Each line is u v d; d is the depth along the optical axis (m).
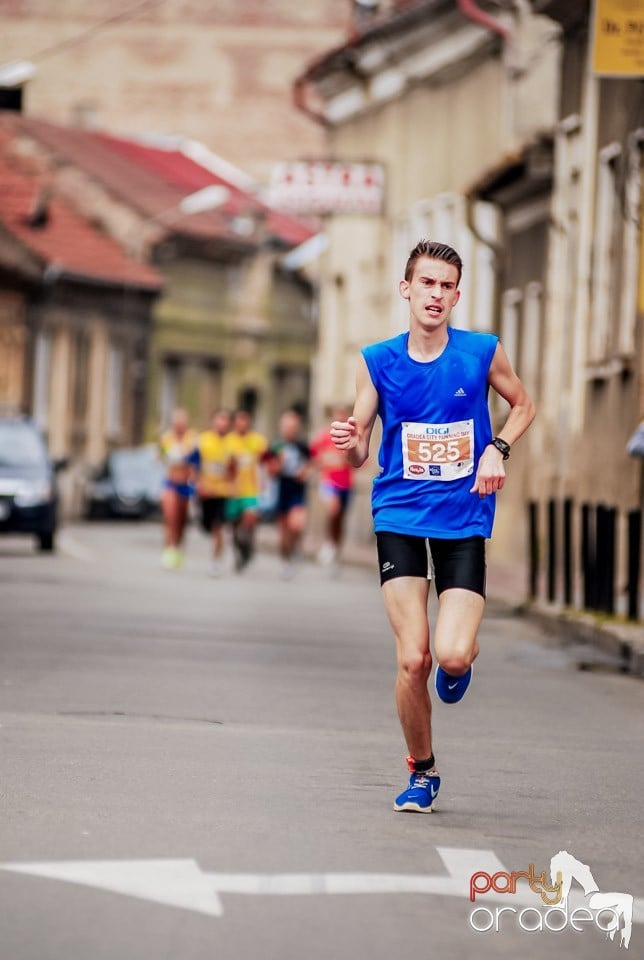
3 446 70.44
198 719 24.36
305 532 95.00
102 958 12.22
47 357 131.75
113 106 157.62
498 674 31.61
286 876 14.77
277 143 158.62
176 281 144.75
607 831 17.44
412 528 17.70
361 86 88.62
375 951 12.62
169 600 45.50
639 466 51.12
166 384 145.12
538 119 70.19
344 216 91.62
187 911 13.54
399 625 17.75
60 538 85.31
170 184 148.25
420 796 18.02
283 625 39.56
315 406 95.12
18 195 137.38
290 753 21.62
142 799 18.09
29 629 36.28
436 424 17.67
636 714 26.80
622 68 38.34
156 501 120.25
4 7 157.50
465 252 76.31
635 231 53.19
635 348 52.66
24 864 14.93
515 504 65.56
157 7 157.88
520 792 19.55
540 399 64.94
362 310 89.06
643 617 38.97
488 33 73.06
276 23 158.38
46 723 23.44
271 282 154.62
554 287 61.91
